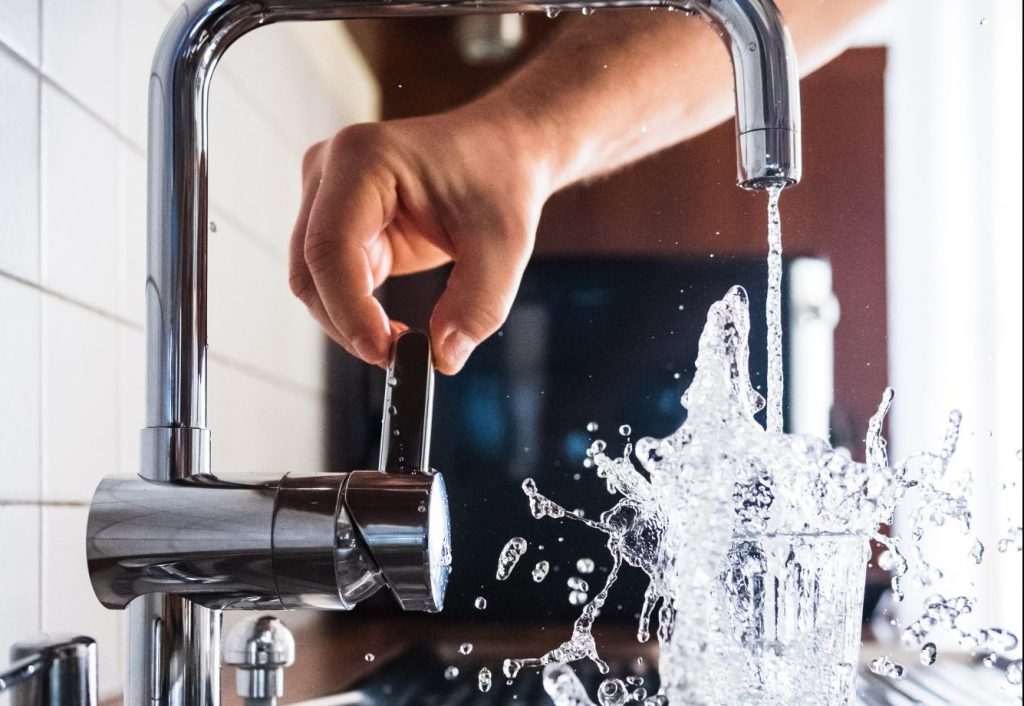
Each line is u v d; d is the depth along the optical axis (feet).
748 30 1.38
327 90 2.77
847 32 2.99
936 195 3.03
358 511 1.39
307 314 2.79
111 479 1.46
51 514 1.88
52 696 1.18
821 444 1.54
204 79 1.54
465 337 2.33
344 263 2.09
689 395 1.53
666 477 1.51
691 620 1.35
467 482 2.89
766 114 1.37
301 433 2.77
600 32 2.72
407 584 1.40
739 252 2.90
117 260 2.21
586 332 2.91
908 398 3.04
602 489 2.89
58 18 1.96
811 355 2.98
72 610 1.96
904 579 3.04
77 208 2.02
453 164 2.41
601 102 2.70
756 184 1.39
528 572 2.86
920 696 2.44
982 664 2.97
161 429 1.47
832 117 2.99
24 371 1.79
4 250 1.73
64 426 1.95
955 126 3.05
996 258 3.05
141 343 2.32
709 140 2.86
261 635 1.82
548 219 2.91
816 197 2.98
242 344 2.68
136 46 2.32
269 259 2.74
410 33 2.76
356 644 2.77
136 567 1.42
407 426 1.52
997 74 3.05
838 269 2.99
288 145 2.77
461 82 2.76
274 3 1.51
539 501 2.11
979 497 3.14
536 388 2.91
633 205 2.89
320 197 2.21
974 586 3.12
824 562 1.42
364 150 2.30
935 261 3.04
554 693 1.59
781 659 1.41
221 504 1.41
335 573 1.39
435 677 2.77
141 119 2.34
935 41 3.03
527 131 2.59
